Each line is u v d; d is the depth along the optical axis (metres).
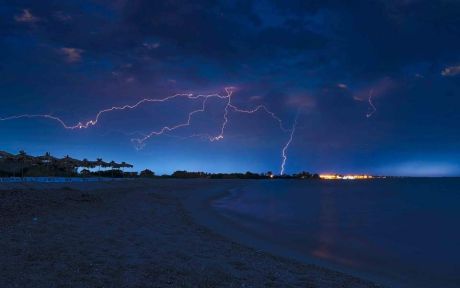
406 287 9.70
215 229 17.22
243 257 11.00
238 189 71.56
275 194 57.03
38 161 44.91
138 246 10.82
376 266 12.05
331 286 8.63
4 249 8.95
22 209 15.41
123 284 7.22
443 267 12.04
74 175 54.28
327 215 27.91
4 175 36.38
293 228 20.02
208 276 8.41
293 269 10.06
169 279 7.86
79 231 12.12
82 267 8.05
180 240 12.73
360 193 64.31
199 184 78.94
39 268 7.70
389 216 28.31
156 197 34.09
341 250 14.41
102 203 21.62
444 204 40.50
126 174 76.38
